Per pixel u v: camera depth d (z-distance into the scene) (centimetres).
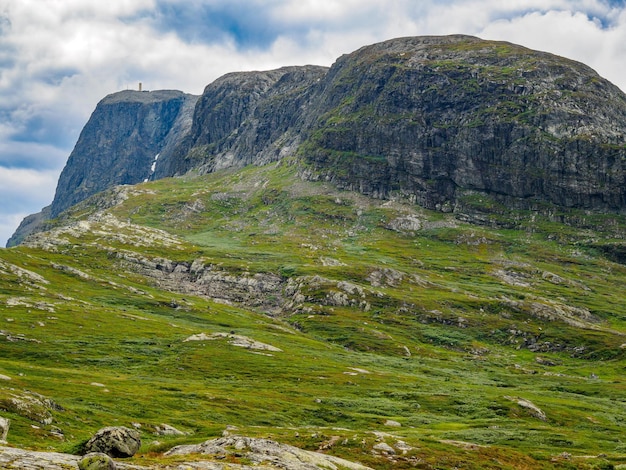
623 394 16725
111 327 19812
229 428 8775
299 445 7681
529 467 7919
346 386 15000
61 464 4228
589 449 9856
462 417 12619
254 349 18838
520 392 16288
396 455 7488
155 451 5738
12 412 7406
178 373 15162
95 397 10288
